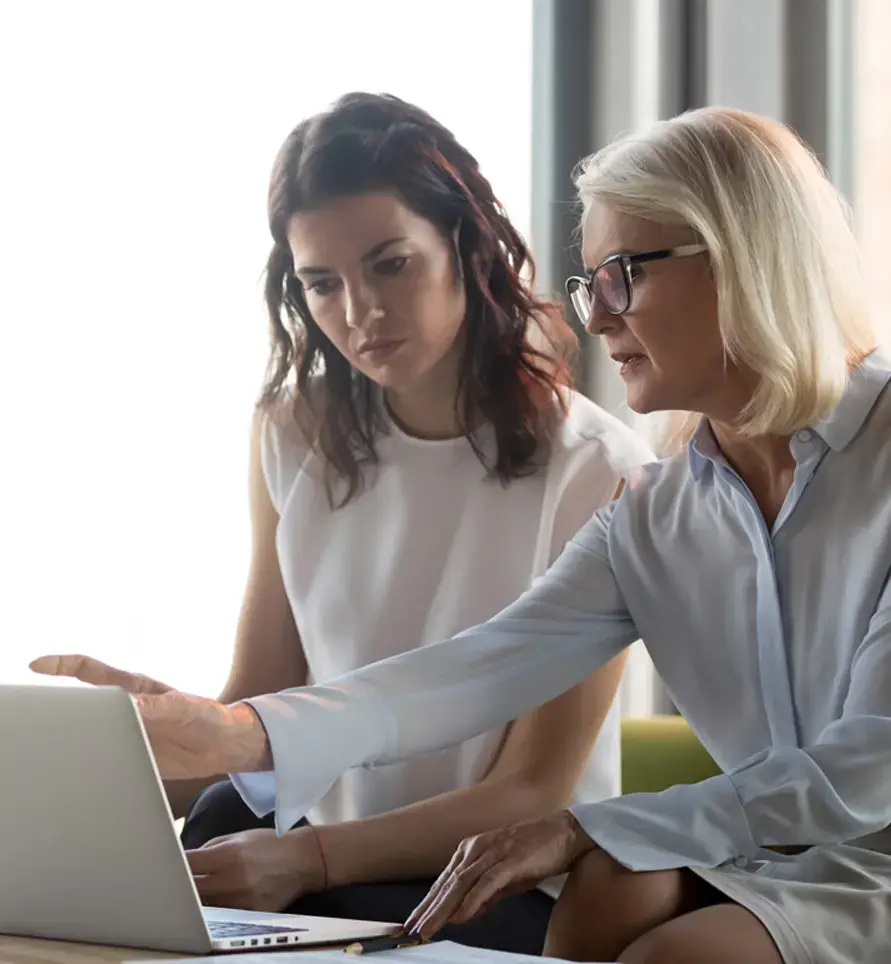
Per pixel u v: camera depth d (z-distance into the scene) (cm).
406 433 198
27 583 291
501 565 190
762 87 314
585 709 181
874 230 309
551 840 131
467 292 191
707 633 158
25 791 116
